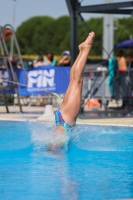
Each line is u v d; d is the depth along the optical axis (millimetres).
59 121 15727
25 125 22719
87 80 32156
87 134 19281
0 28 29938
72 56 29672
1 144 16844
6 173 11945
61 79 32344
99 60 35250
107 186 10547
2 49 30344
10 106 38094
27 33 134875
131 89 31656
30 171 12211
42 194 9797
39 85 32906
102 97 31875
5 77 32938
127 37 114438
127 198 9234
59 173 11969
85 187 10438
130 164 13305
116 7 27453
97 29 120375
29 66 46312
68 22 132250
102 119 25312
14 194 9797
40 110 32969
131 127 21578
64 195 9719
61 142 15625
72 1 29328
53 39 133000
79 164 13242
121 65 39031
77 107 15609
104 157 14430
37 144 16219
